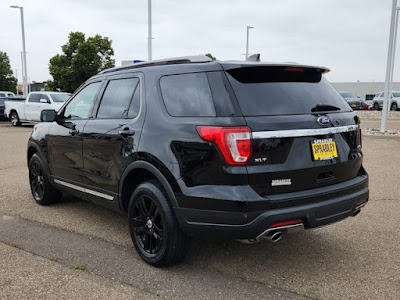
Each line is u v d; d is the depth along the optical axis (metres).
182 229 3.40
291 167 3.21
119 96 4.30
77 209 5.60
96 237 4.50
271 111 3.25
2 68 44.56
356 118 3.87
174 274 3.57
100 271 3.63
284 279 3.48
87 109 4.74
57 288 3.31
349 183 3.64
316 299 3.15
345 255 3.98
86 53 27.84
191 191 3.27
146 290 3.28
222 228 3.15
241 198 3.05
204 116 3.31
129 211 3.93
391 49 14.70
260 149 3.11
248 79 3.36
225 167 3.11
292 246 4.22
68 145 4.89
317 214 3.28
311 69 3.70
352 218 5.08
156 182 3.68
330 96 3.79
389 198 5.97
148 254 3.77
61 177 5.16
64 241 4.36
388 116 26.95
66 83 28.08
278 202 3.12
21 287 3.32
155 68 3.94
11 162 9.36
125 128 3.95
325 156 3.42
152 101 3.80
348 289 3.31
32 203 5.90
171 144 3.44
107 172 4.23
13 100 22.23
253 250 4.11
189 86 3.53
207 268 3.70
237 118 3.12
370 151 10.63
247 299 3.14
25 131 17.78
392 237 4.45
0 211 5.50
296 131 3.24
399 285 3.37
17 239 4.42
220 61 3.46
